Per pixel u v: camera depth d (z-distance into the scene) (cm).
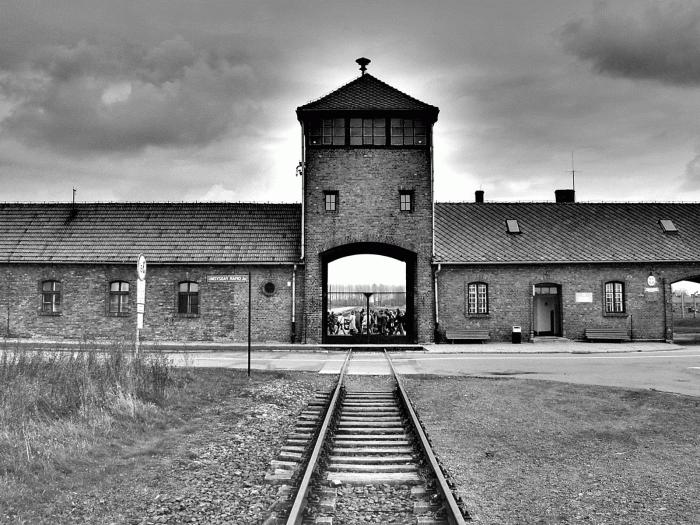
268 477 821
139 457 941
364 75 3152
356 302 4034
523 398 1496
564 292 3156
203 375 1756
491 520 679
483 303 3119
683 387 1670
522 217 3466
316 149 3048
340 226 3023
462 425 1202
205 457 959
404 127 3070
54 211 3338
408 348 2858
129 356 1526
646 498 763
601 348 2814
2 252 3078
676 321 5153
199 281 3044
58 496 753
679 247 3300
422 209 3039
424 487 758
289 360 2344
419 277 3041
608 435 1112
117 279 3047
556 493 781
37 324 3048
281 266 3030
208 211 3350
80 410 1120
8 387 1190
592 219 3488
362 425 1161
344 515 678
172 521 678
